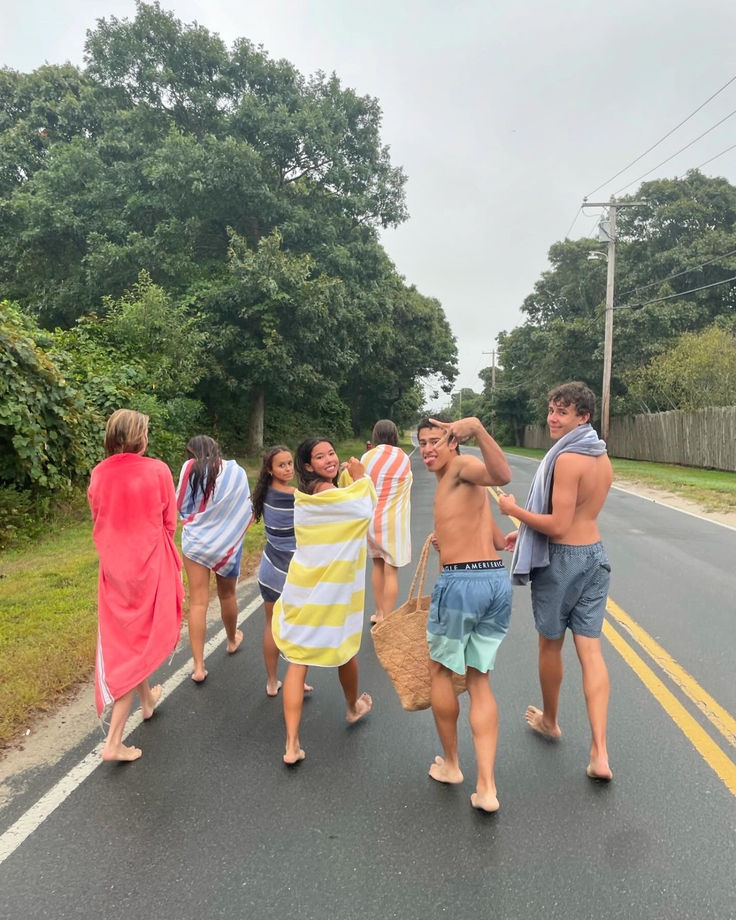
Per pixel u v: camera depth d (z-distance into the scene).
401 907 2.41
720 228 32.41
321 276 19.31
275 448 4.20
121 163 20.92
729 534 10.22
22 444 8.46
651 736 3.68
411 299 37.34
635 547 9.12
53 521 9.77
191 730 3.82
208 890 2.51
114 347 14.85
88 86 24.08
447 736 3.21
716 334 24.47
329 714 4.04
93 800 3.12
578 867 2.62
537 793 3.14
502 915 2.37
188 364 15.66
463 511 3.08
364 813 3.00
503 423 64.94
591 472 3.26
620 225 34.50
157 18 21.22
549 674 3.54
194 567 4.57
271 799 3.12
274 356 19.05
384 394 41.97
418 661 3.39
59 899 2.47
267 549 4.22
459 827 2.88
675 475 20.39
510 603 3.11
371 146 23.36
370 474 5.43
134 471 3.63
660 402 29.47
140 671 3.53
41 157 25.81
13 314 9.70
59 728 3.84
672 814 2.96
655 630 5.48
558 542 3.35
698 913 2.37
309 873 2.60
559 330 35.12
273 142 21.03
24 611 5.68
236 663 4.89
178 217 20.83
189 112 22.47
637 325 30.56
